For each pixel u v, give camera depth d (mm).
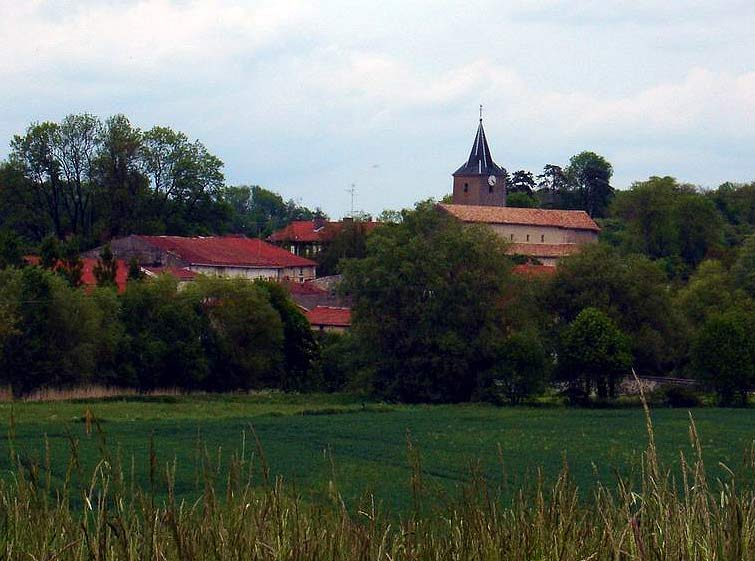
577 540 11023
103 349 91625
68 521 10500
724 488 11289
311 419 76750
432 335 97125
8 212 164750
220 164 179750
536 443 60906
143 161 173250
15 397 85688
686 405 92125
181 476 37094
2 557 9961
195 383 97375
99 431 10586
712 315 95438
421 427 71625
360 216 187375
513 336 95188
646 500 10867
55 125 167250
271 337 100812
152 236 156500
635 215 187375
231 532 10555
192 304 98188
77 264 106500
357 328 99062
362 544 10977
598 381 95250
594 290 100375
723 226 193750
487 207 183750
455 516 11906
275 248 168125
